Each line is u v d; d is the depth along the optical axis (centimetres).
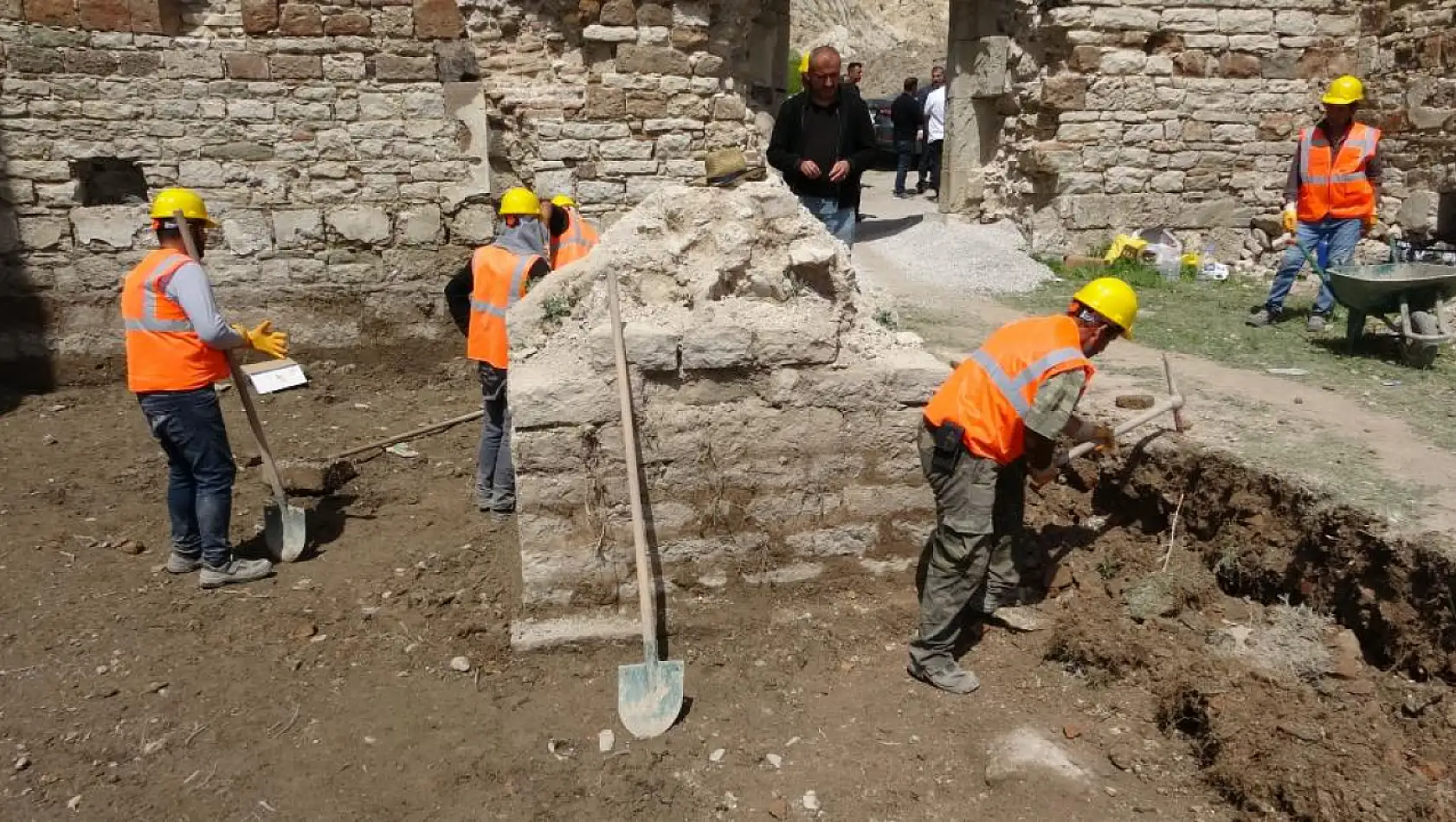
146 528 574
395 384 880
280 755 371
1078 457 523
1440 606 364
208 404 475
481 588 488
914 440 438
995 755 359
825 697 400
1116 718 384
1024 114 1061
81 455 691
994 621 449
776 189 439
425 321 891
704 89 878
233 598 487
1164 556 468
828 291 439
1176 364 632
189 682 415
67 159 801
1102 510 515
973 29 1132
